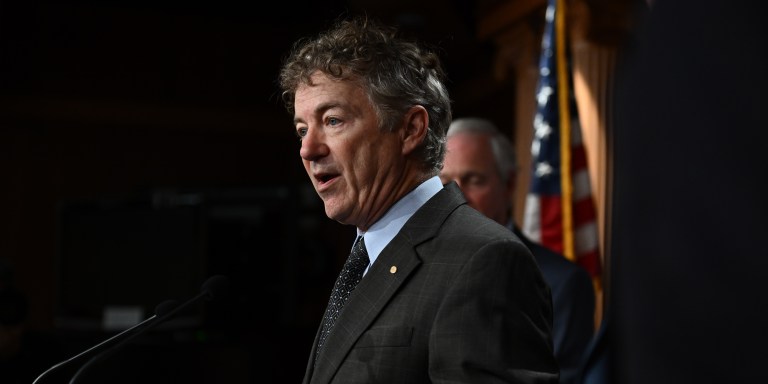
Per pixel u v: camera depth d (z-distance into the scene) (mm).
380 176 1952
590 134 6027
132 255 5586
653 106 490
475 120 3621
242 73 11602
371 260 1947
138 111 11172
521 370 1583
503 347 1601
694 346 463
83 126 11094
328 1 10992
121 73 11180
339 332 1812
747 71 456
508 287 1661
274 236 5656
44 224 10859
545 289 1742
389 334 1741
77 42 11047
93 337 5117
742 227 449
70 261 5805
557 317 3244
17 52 10820
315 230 7043
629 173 504
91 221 5781
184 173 11352
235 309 5430
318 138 1969
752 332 444
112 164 11141
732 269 451
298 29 11695
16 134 10875
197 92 11430
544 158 4855
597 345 918
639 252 491
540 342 1638
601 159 5961
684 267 468
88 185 11047
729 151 456
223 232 5590
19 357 4648
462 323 1634
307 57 2008
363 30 2010
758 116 449
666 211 478
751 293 445
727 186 455
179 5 11297
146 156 11258
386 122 1949
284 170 11641
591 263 4660
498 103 10250
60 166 10977
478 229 1815
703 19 475
